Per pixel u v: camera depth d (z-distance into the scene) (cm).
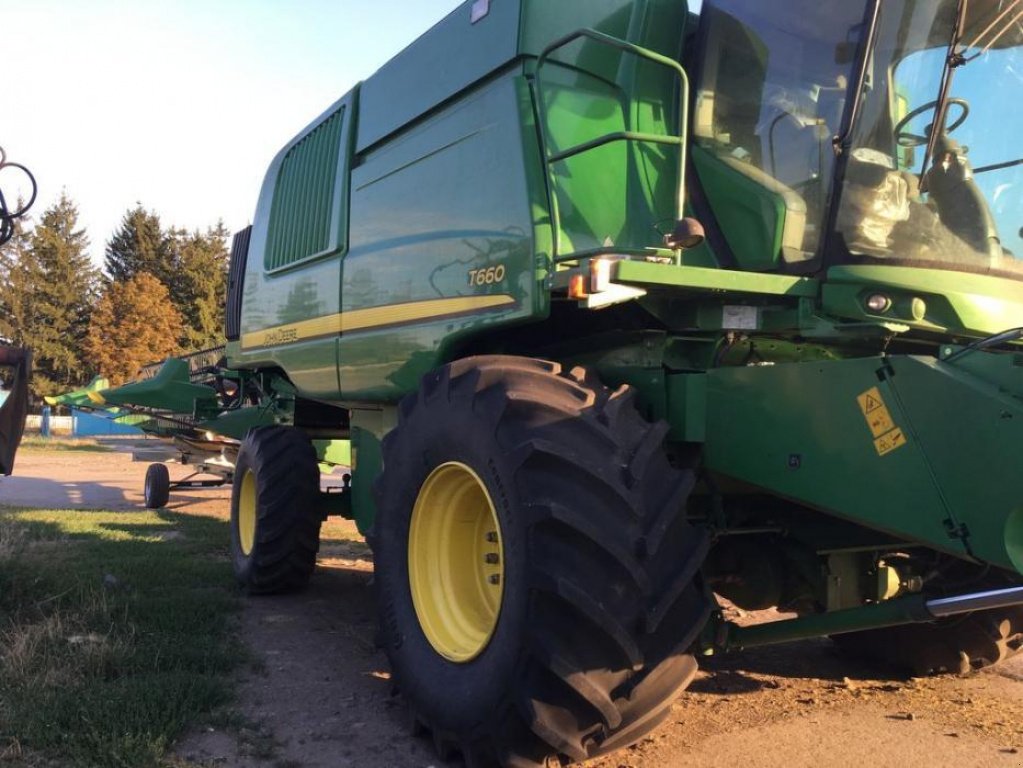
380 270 477
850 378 301
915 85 353
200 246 5650
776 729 373
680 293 333
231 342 773
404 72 476
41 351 5041
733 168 380
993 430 264
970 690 433
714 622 338
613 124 390
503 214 376
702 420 350
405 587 369
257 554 598
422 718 343
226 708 375
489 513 365
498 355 385
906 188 350
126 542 792
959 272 354
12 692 364
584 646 283
